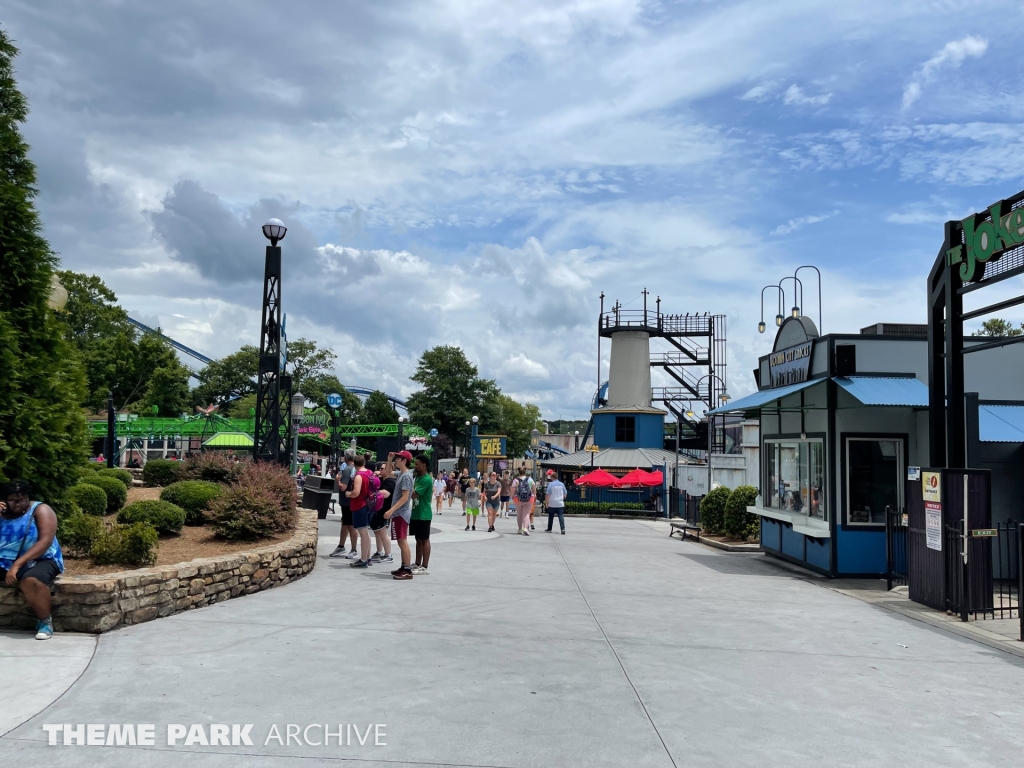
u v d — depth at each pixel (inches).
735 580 527.5
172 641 280.2
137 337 2942.9
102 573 326.0
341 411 3614.7
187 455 788.0
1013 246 402.3
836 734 208.7
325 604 364.2
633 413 1820.9
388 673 248.8
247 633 297.1
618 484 1423.5
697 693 241.8
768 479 709.9
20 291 351.9
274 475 540.4
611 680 252.4
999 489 541.3
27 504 287.3
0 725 192.2
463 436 3002.0
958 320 455.5
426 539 475.2
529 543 756.0
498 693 232.7
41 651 259.6
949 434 454.3
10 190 345.4
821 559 566.6
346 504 530.9
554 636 315.6
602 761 182.7
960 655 313.3
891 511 500.4
